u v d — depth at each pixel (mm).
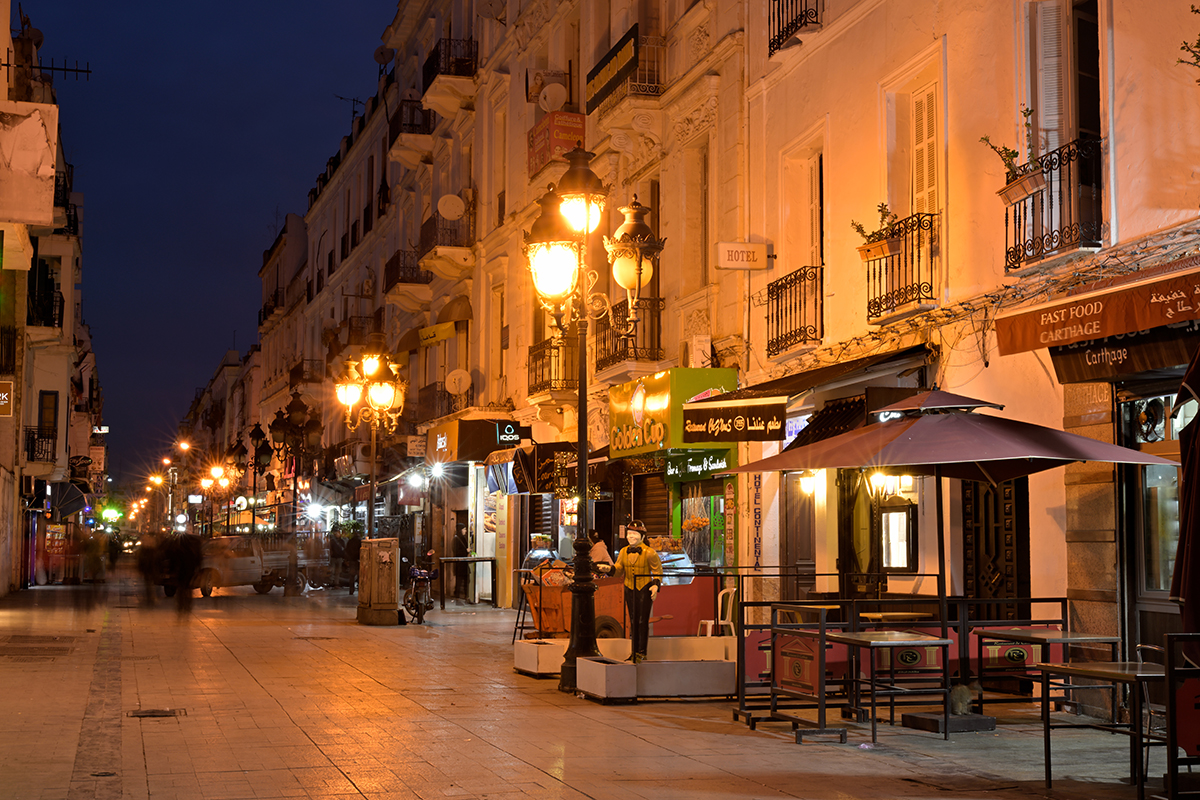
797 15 15602
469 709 10281
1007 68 11516
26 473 35906
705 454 18078
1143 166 9742
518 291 26750
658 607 14531
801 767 7703
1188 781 6965
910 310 12562
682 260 18984
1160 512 9492
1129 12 9938
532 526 26031
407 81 37969
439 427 28062
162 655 14914
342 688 11688
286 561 34594
